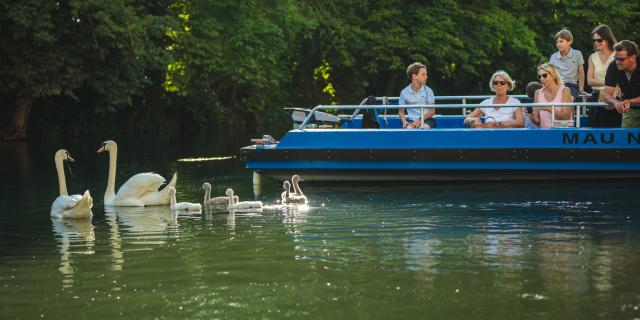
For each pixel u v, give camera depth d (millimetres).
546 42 54156
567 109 16578
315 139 16625
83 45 34469
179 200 15039
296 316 7824
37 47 34031
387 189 15758
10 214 13828
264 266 9586
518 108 16797
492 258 9719
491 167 16094
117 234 11695
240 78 41750
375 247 10422
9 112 36688
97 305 8250
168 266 9672
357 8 48438
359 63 49594
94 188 17266
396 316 7754
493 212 12859
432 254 9977
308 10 46219
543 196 14414
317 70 50344
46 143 34406
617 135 15734
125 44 35125
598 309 7805
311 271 9320
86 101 39531
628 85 15289
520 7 53281
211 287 8781
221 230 11789
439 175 16359
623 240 10539
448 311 7848
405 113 18828
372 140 16438
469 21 49469
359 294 8422
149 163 22844
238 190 16266
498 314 7734
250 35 41375
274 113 49000
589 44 55469
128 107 42156
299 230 11648
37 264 9930
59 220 13102
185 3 41344
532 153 15930
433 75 51750
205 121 46156
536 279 8789
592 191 14906
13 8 32688
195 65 42125
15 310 8148
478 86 55188
